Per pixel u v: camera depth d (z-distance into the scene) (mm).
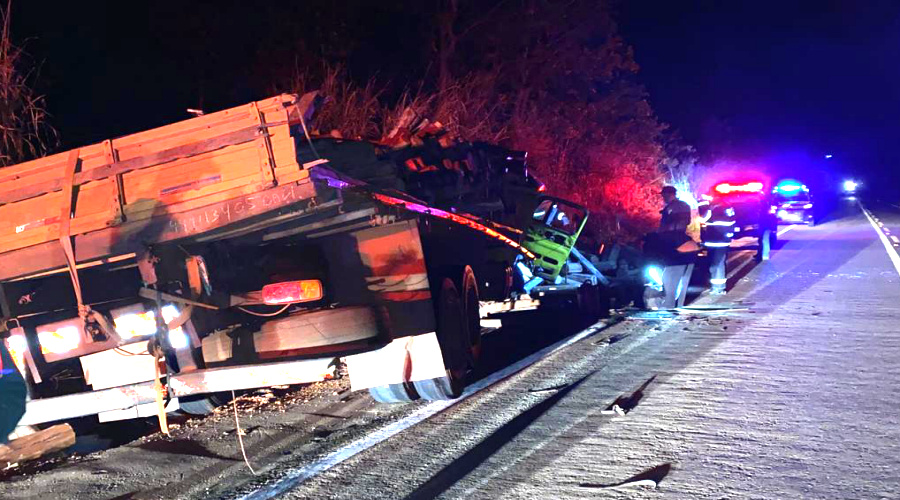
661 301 11719
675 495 4699
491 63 22562
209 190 5438
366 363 6859
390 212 6570
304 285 5914
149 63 15875
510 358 9000
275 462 5812
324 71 16500
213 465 5840
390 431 6383
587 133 25688
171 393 5988
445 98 17984
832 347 8438
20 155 11117
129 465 5961
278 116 5406
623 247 11875
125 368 6215
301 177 5301
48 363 6152
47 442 6422
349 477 5379
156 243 5539
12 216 5703
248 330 6207
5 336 5930
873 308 10711
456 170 9070
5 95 10945
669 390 7020
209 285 5734
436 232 7996
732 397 6688
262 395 8016
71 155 5684
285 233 6328
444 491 5020
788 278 14461
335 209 6000
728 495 4664
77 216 5637
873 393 6609
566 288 11008
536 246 10844
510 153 11172
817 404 6371
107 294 5898
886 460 5098
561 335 10227
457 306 7539
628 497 4707
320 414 7070
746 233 17812
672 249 11594
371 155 7160
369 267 6781
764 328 9719
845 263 16297
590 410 6555
